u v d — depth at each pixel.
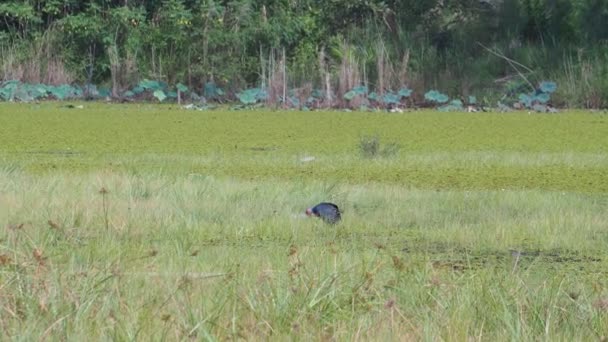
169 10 90.12
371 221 31.08
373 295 19.84
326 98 81.56
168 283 20.00
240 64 88.31
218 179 39.25
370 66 86.56
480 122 66.75
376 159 47.28
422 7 93.75
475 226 30.23
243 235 28.55
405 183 40.16
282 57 85.88
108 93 86.06
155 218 30.05
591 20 87.69
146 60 88.94
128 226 28.62
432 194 36.53
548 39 89.94
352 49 87.50
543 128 63.16
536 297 19.52
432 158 47.84
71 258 22.41
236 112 73.81
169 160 46.53
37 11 91.81
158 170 42.06
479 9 93.25
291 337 16.89
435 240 28.48
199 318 17.41
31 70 87.00
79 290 19.02
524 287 20.52
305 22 92.12
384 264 22.80
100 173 39.12
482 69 86.12
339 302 18.95
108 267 21.02
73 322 17.09
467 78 84.88
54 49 89.69
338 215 30.75
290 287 19.33
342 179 40.97
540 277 22.69
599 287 21.50
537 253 26.95
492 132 60.66
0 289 18.62
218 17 90.12
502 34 90.75
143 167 43.41
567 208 33.91
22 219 29.12
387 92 82.88
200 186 35.94
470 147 53.34
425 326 17.14
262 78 83.19
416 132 60.34
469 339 16.89
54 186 35.31
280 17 91.25
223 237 28.20
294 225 29.47
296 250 23.58
